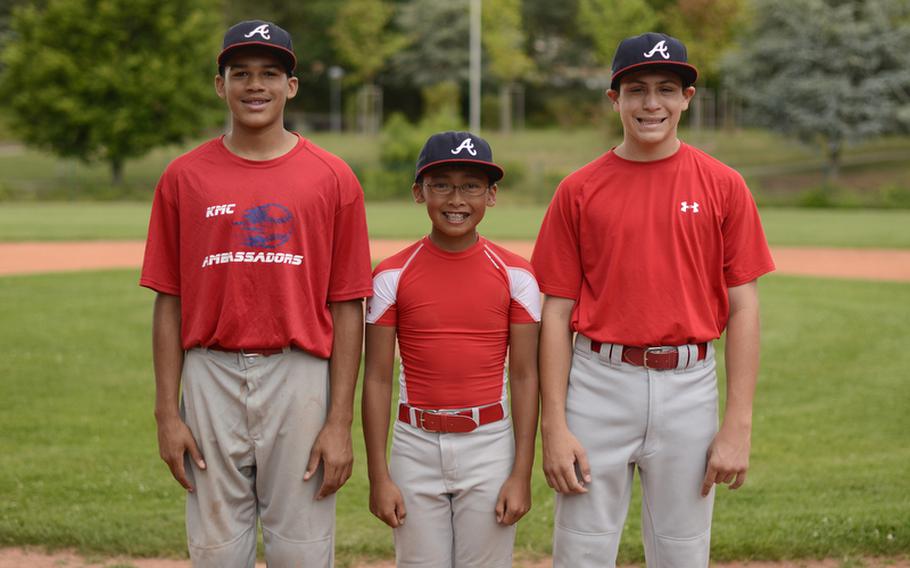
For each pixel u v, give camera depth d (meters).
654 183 3.17
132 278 13.50
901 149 46.81
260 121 3.11
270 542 3.28
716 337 3.21
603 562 3.25
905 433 6.43
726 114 52.41
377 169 37.03
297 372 3.15
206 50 41.09
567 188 3.27
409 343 3.26
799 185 38.31
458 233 3.21
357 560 4.39
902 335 9.67
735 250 3.21
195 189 3.12
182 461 3.18
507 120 52.44
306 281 3.12
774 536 4.50
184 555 4.41
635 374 3.16
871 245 18.78
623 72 3.13
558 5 62.03
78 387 7.55
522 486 3.25
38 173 42.44
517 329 3.28
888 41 38.56
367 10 54.22
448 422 3.22
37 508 4.88
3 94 38.91
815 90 38.88
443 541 3.31
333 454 3.16
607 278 3.17
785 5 39.59
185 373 3.21
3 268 14.60
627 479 3.26
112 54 38.84
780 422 6.71
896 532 4.51
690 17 51.81
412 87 60.50
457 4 54.69
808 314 10.90
